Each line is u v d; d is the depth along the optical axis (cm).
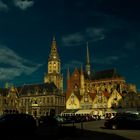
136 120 4272
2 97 12175
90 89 12388
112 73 12188
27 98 12644
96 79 12538
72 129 3238
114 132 3744
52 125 3291
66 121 6397
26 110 12450
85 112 10650
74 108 11362
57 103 12125
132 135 3294
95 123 6400
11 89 12838
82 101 11231
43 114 12006
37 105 12256
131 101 10088
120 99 10325
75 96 11475
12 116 3328
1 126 3180
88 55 14212
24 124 3312
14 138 2970
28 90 12938
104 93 10925
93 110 10631
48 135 3070
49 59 16638
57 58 16700
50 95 12075
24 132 3291
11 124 3234
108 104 10519
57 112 11956
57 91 12369
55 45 17125
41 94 12319
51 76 16025
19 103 12812
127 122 4297
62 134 3158
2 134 3145
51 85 12562
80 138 3016
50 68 16488
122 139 2888
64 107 12550
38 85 12988
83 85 12562
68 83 13112
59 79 16262
